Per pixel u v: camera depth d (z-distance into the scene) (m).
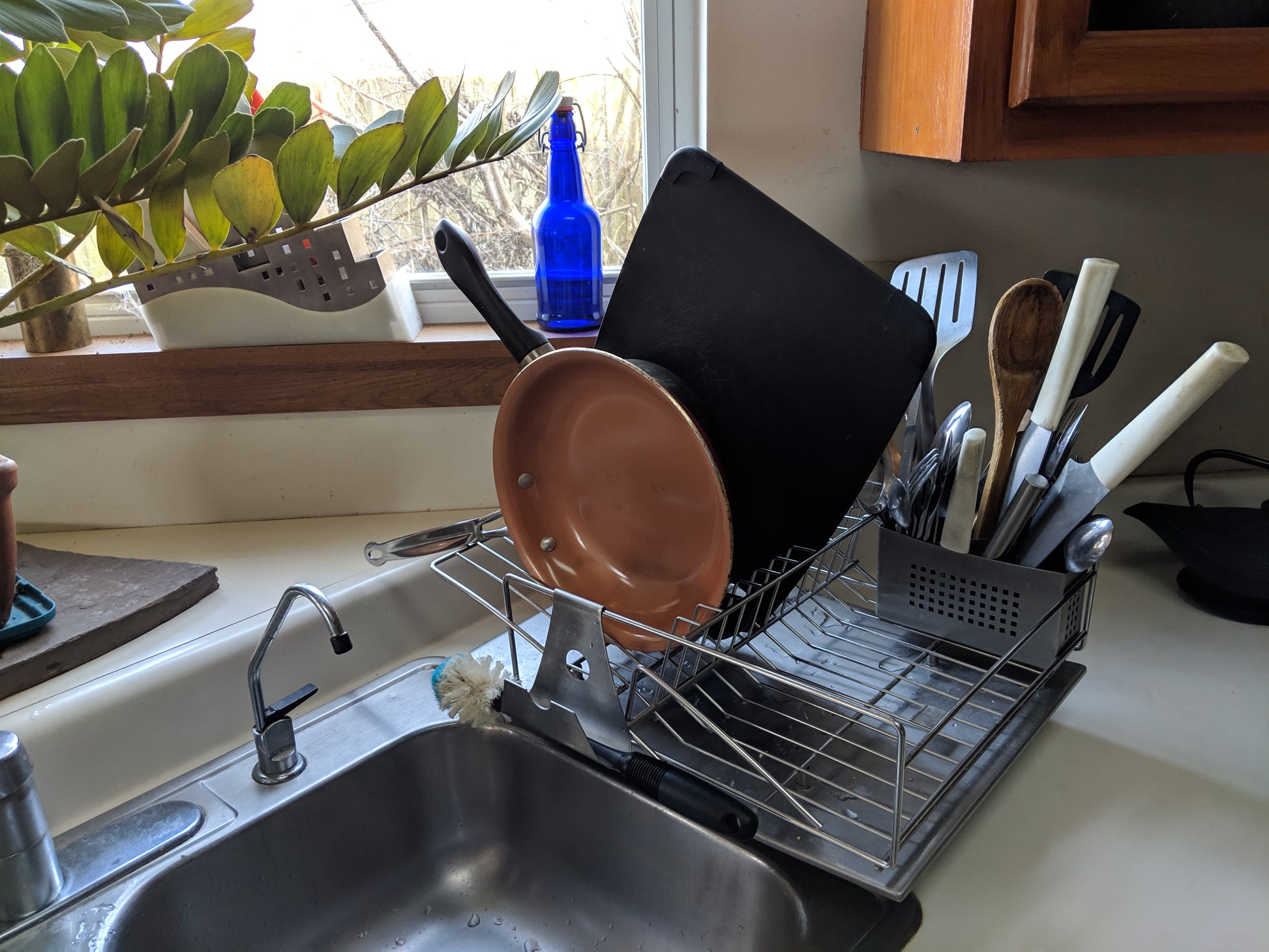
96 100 0.53
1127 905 0.56
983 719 0.72
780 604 0.80
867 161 1.00
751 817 0.60
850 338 0.70
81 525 1.05
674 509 0.77
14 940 0.59
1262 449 1.15
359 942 0.75
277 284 0.96
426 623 0.92
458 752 0.80
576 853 0.76
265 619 0.83
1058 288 0.84
